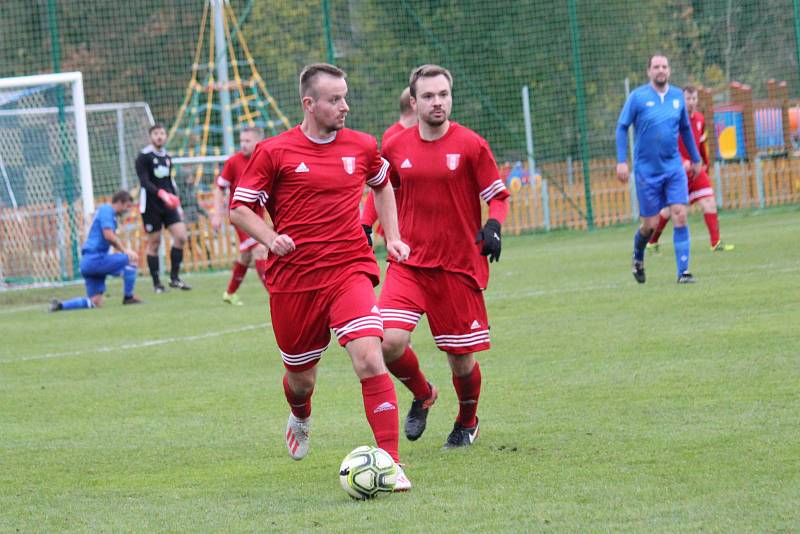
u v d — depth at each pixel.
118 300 46.25
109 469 17.30
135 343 31.81
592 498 13.55
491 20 81.12
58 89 55.69
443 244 17.27
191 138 79.06
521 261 48.41
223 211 45.91
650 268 40.47
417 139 17.52
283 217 15.52
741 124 72.69
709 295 31.44
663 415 17.97
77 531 13.69
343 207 15.45
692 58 82.94
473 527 12.63
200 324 35.31
